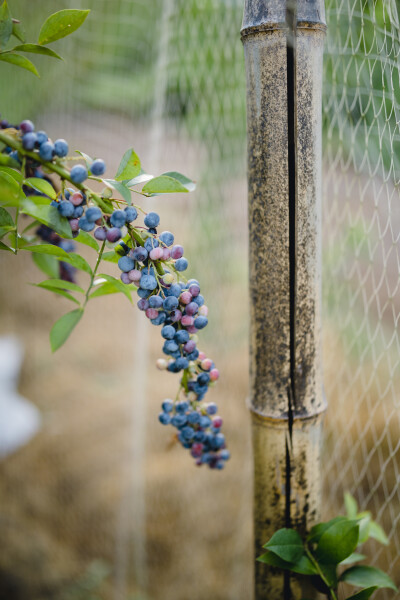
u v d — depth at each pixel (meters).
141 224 1.73
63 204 0.48
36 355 2.32
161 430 1.84
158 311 0.51
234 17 1.09
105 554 1.54
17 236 0.51
